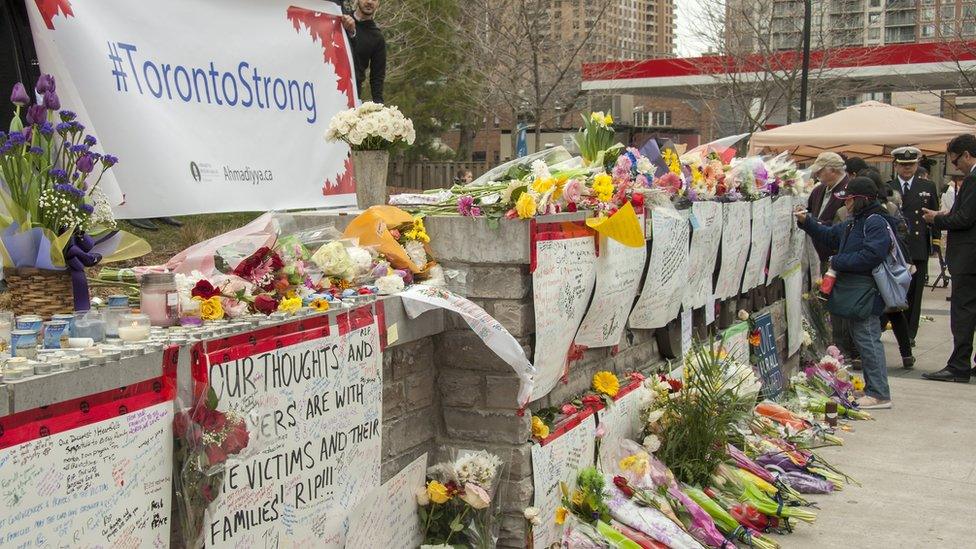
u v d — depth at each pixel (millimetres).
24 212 2977
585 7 21969
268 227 4105
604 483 4855
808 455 6977
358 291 3773
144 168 4730
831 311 8969
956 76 24109
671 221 5875
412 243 4203
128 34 4734
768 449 6699
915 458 7258
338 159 6168
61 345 2697
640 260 5461
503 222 4176
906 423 8344
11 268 2973
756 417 7266
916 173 12297
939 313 15484
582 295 4742
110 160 3258
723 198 7379
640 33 32125
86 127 4398
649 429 5648
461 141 28969
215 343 2846
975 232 9914
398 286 3855
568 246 4559
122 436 2518
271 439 3088
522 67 18406
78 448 2377
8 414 2174
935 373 10320
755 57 23062
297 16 5859
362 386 3594
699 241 6594
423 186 22625
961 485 6605
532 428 4371
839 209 10609
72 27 4441
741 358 7711
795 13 22984
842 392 9000
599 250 4906
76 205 3049
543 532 4418
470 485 3992
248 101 5457
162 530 2691
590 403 5051
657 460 5469
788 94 22141
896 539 5574
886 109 13914
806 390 8844
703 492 5590
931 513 6031
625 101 17844
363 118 4664
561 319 4527
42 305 2990
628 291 5352
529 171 5238
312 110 5969
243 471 2963
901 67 23625
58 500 2324
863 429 8148
